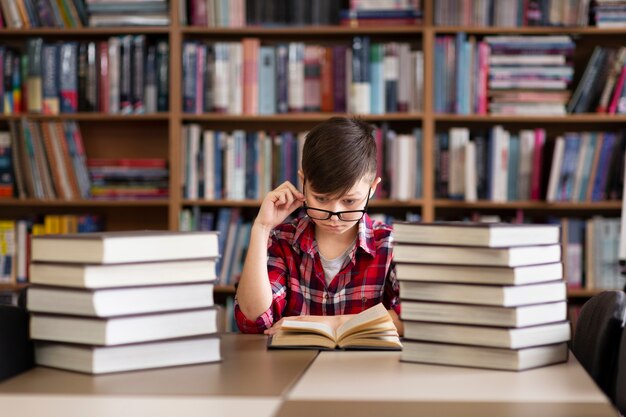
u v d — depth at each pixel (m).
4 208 3.45
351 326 1.32
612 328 1.27
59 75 3.16
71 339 1.10
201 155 3.14
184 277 1.15
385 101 3.10
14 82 3.20
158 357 1.13
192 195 3.15
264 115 3.11
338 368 1.15
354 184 1.47
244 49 3.12
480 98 3.07
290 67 3.11
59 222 3.19
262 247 1.56
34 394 0.99
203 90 3.14
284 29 3.14
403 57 3.09
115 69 3.15
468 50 3.07
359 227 1.70
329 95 3.10
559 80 3.06
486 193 3.08
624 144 3.04
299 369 1.14
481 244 1.13
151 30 3.15
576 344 1.45
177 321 1.14
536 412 0.92
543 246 1.18
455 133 3.08
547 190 3.05
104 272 1.08
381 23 3.11
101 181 3.19
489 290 1.13
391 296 1.73
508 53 3.06
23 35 3.30
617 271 3.07
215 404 0.94
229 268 3.13
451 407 0.94
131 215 3.43
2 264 3.18
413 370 1.14
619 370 1.20
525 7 3.09
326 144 1.48
